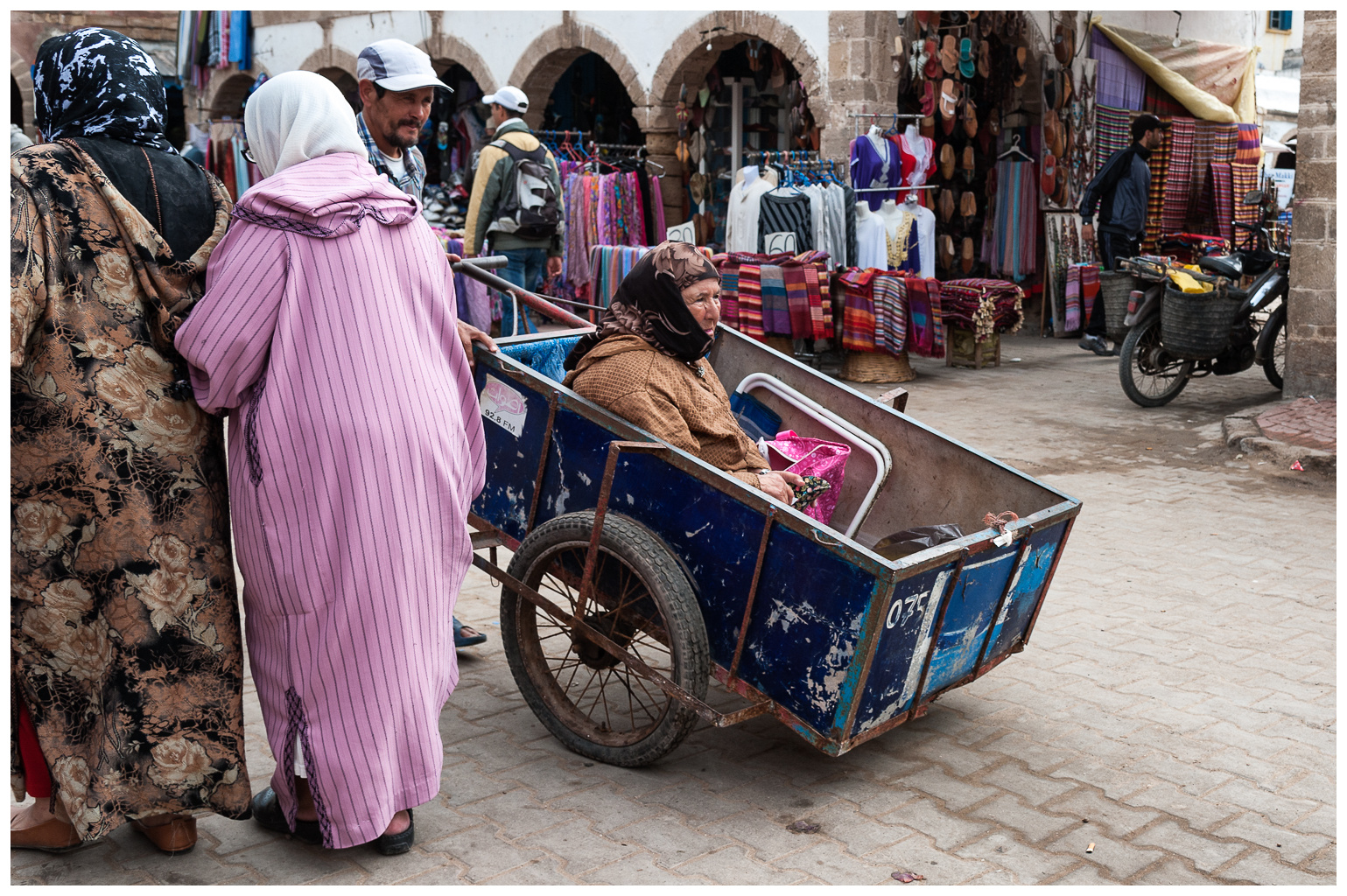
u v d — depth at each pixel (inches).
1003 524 122.6
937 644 120.6
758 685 118.0
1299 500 243.8
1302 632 169.5
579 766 127.6
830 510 147.6
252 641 104.6
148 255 96.8
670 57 471.2
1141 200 422.9
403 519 100.6
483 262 160.4
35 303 91.5
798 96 478.3
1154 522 227.8
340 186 101.3
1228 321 328.2
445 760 128.0
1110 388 375.9
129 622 97.4
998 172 504.1
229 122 601.3
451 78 597.6
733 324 384.2
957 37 457.4
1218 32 589.3
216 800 102.1
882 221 413.4
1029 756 130.6
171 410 99.2
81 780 98.9
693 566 120.9
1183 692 148.3
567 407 127.8
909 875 104.9
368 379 99.0
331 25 601.3
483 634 163.6
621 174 466.6
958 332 416.8
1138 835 113.5
